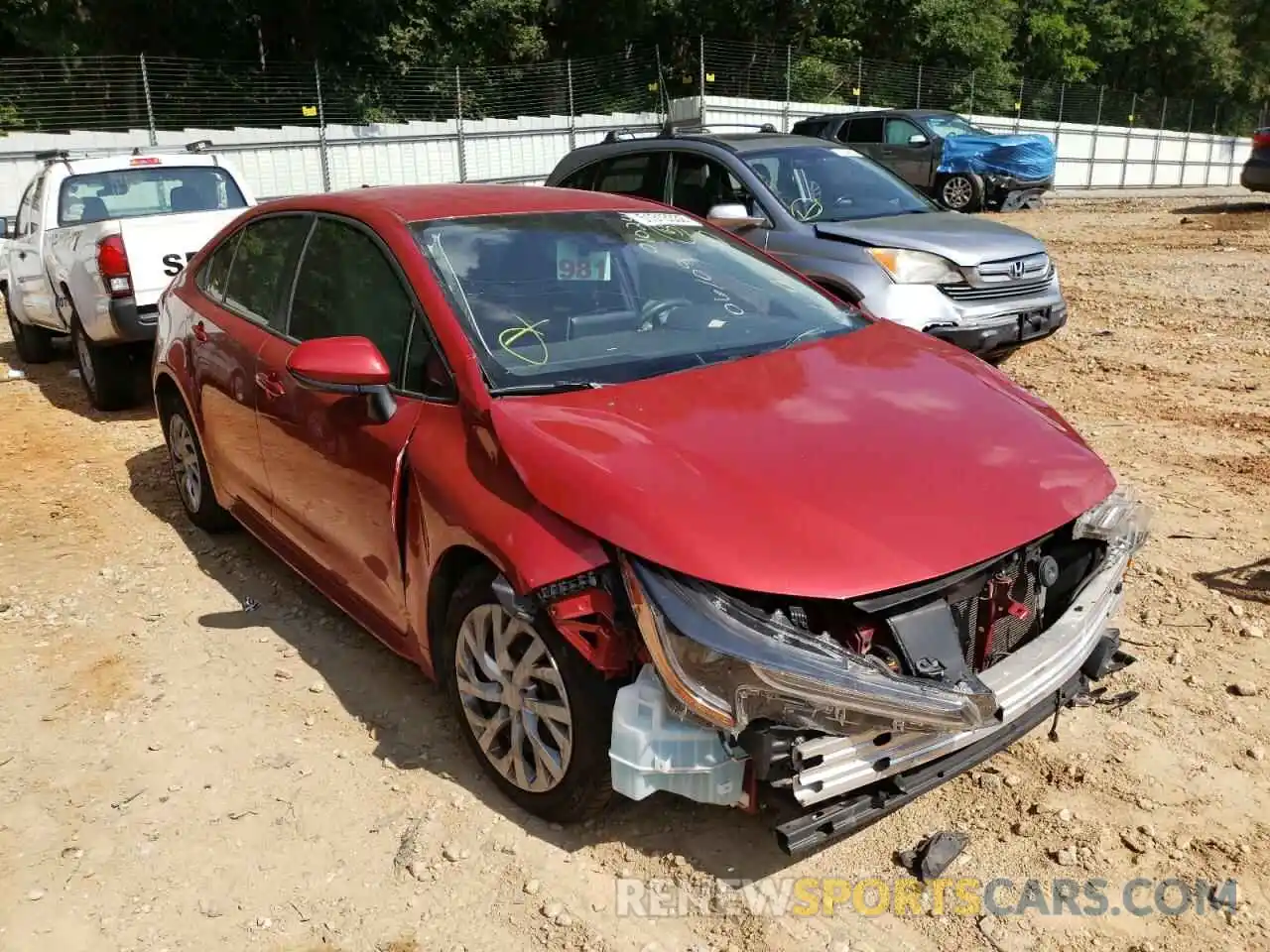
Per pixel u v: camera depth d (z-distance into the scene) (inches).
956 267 273.4
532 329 139.6
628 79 1114.7
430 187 172.1
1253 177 781.3
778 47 1258.0
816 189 311.6
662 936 108.9
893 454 118.4
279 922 112.8
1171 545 191.0
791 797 105.0
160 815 129.7
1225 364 319.3
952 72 1320.1
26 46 948.6
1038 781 129.6
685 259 166.2
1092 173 1382.9
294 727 146.8
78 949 110.0
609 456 114.8
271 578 194.5
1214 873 114.7
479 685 127.6
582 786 115.6
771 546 103.6
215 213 304.2
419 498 129.4
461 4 1067.9
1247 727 138.9
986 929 108.2
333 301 157.9
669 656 102.1
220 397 183.0
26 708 154.0
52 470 260.7
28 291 359.3
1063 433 132.2
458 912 112.9
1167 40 2031.3
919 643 104.8
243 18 970.7
